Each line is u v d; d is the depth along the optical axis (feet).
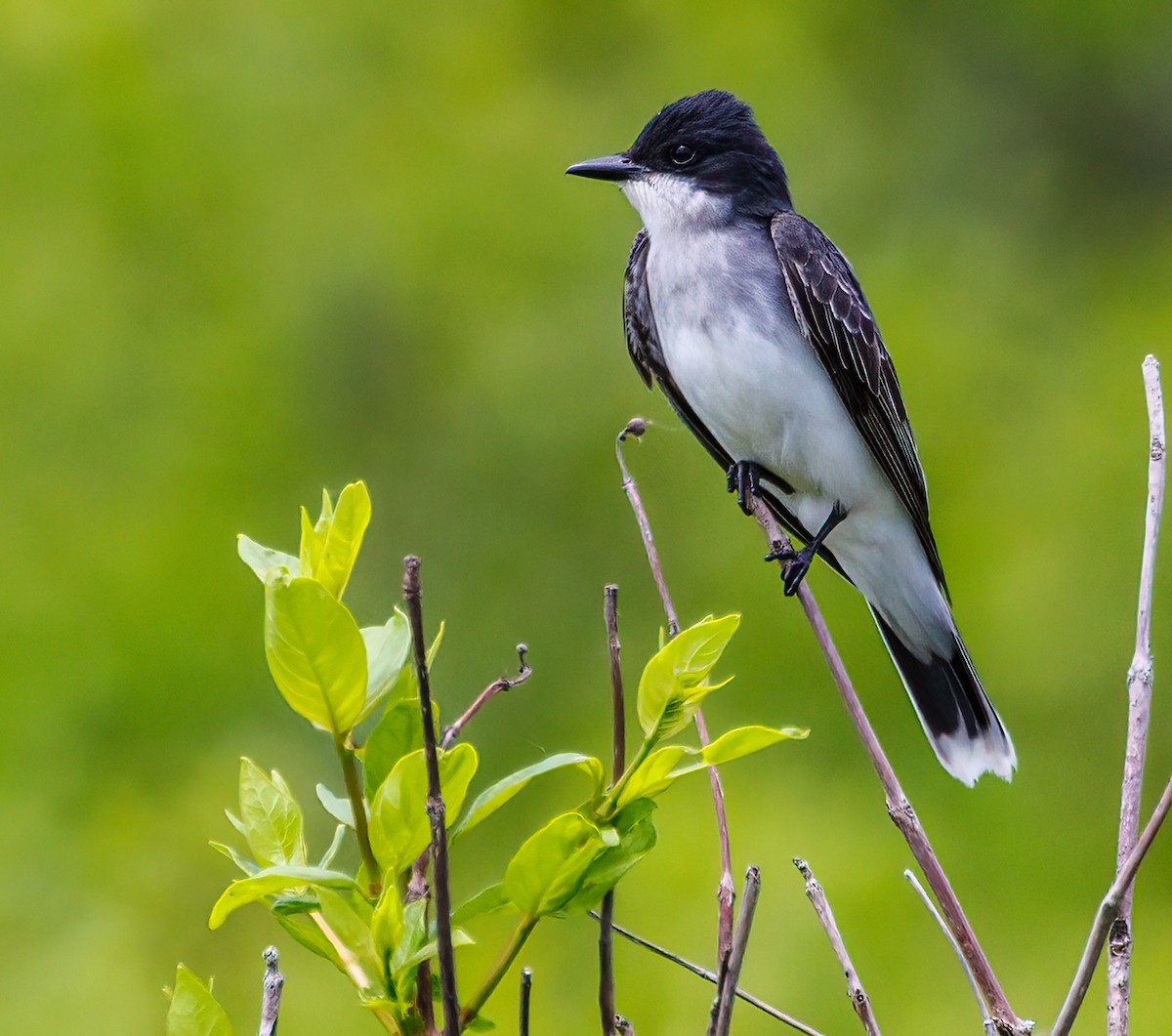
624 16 48.75
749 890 11.76
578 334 44.34
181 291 44.21
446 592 42.86
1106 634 38.75
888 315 44.24
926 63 51.03
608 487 42.96
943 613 26.07
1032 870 35.83
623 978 30.63
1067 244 50.26
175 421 42.55
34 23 45.44
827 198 48.70
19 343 42.98
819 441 25.72
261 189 45.01
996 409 42.57
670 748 12.14
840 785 36.91
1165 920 35.22
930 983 31.83
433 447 43.98
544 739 40.68
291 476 42.65
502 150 46.16
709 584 41.09
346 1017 31.83
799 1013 31.01
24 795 37.17
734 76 48.62
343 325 44.29
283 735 38.52
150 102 45.14
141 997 34.71
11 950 35.22
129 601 39.47
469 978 29.96
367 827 12.21
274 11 46.62
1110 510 40.06
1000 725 25.29
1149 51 51.96
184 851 36.68
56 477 41.65
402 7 47.47
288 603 11.62
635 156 27.27
